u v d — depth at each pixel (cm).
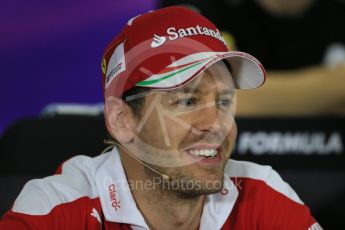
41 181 584
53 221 547
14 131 708
